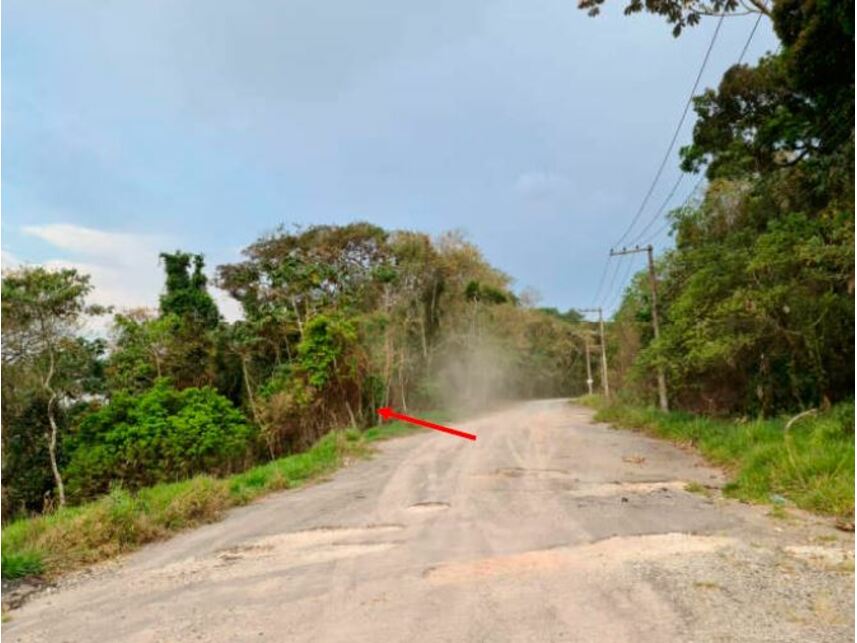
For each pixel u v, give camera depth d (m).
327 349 22.78
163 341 25.47
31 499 19.47
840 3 10.92
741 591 4.33
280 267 27.53
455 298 39.44
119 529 7.05
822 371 13.55
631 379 23.83
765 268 13.30
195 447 17.94
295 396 21.94
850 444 8.73
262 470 12.59
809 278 12.79
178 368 25.25
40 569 6.07
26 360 19.47
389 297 32.31
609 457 12.84
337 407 23.22
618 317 30.92
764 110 17.08
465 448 15.77
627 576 4.73
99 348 22.58
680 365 17.25
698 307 15.05
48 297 19.27
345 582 4.96
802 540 5.77
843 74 12.69
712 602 4.12
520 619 3.94
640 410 21.83
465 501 8.44
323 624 4.04
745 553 5.34
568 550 5.61
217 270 31.47
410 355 32.59
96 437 18.50
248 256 31.67
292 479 11.89
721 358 15.30
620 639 3.57
